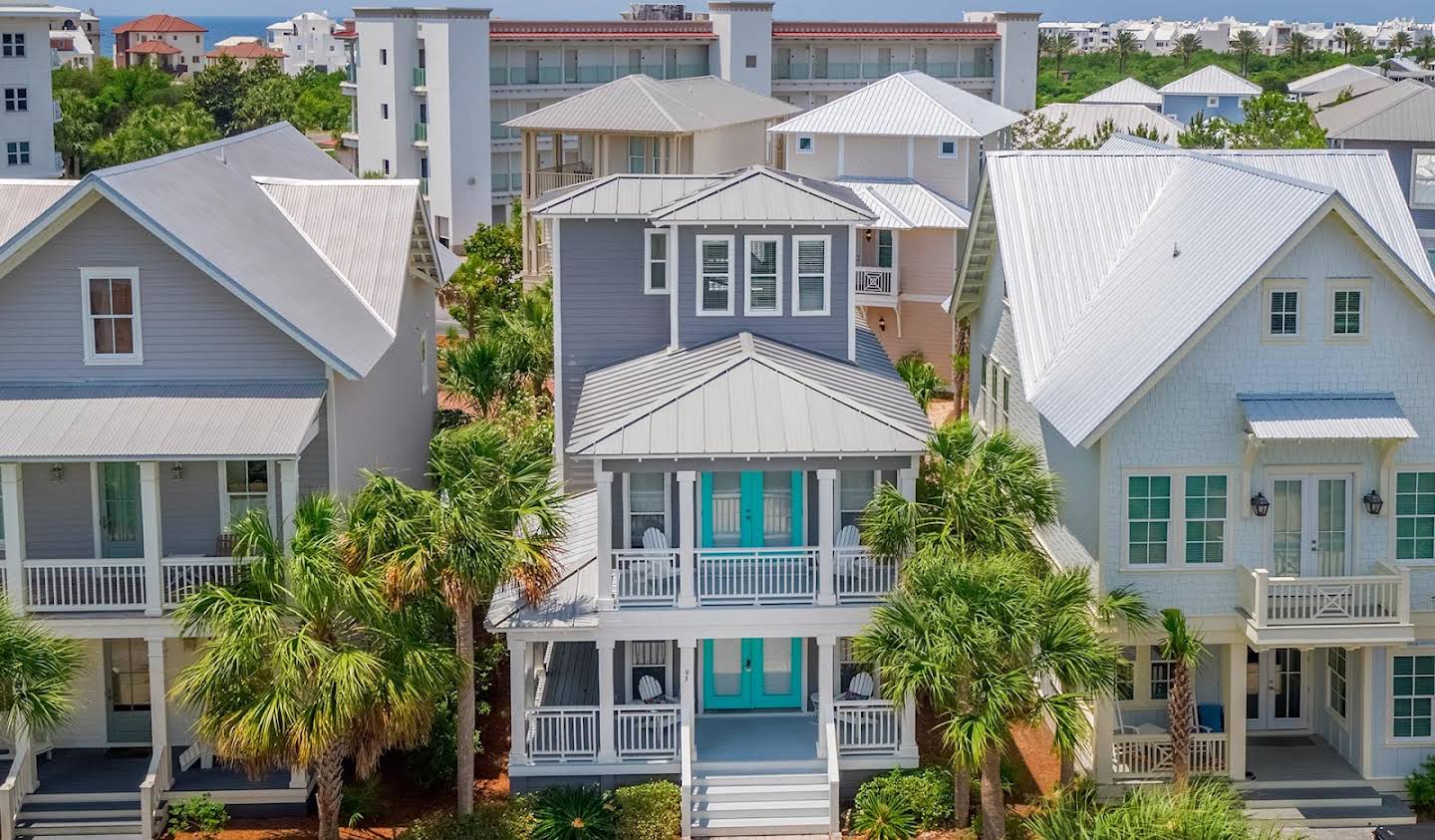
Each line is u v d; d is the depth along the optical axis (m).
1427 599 29.14
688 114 67.69
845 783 29.20
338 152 104.62
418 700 25.19
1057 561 31.53
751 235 33.72
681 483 28.59
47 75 84.06
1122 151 37.09
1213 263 29.17
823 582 28.77
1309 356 28.31
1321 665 31.44
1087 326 31.97
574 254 35.22
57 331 30.05
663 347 35.53
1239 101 114.94
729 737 30.16
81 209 29.48
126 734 31.16
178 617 25.53
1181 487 28.52
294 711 24.42
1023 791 29.31
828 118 63.75
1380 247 27.73
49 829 28.14
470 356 43.66
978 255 38.75
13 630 25.38
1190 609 28.84
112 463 30.61
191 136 91.75
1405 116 55.47
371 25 89.31
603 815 27.61
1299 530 28.92
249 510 27.80
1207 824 21.55
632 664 30.98
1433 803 28.95
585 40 93.25
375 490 26.19
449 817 27.44
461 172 88.00
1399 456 28.77
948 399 57.00
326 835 26.06
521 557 26.45
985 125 64.94
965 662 24.16
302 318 30.31
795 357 32.47
